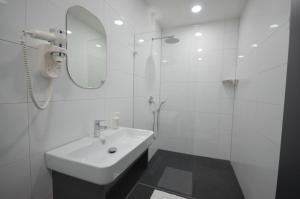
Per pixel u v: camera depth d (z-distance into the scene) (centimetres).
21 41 69
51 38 73
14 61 67
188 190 163
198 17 223
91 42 114
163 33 257
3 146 65
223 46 230
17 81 69
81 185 82
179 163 222
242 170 168
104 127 124
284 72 88
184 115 254
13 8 66
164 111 262
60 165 79
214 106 239
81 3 104
